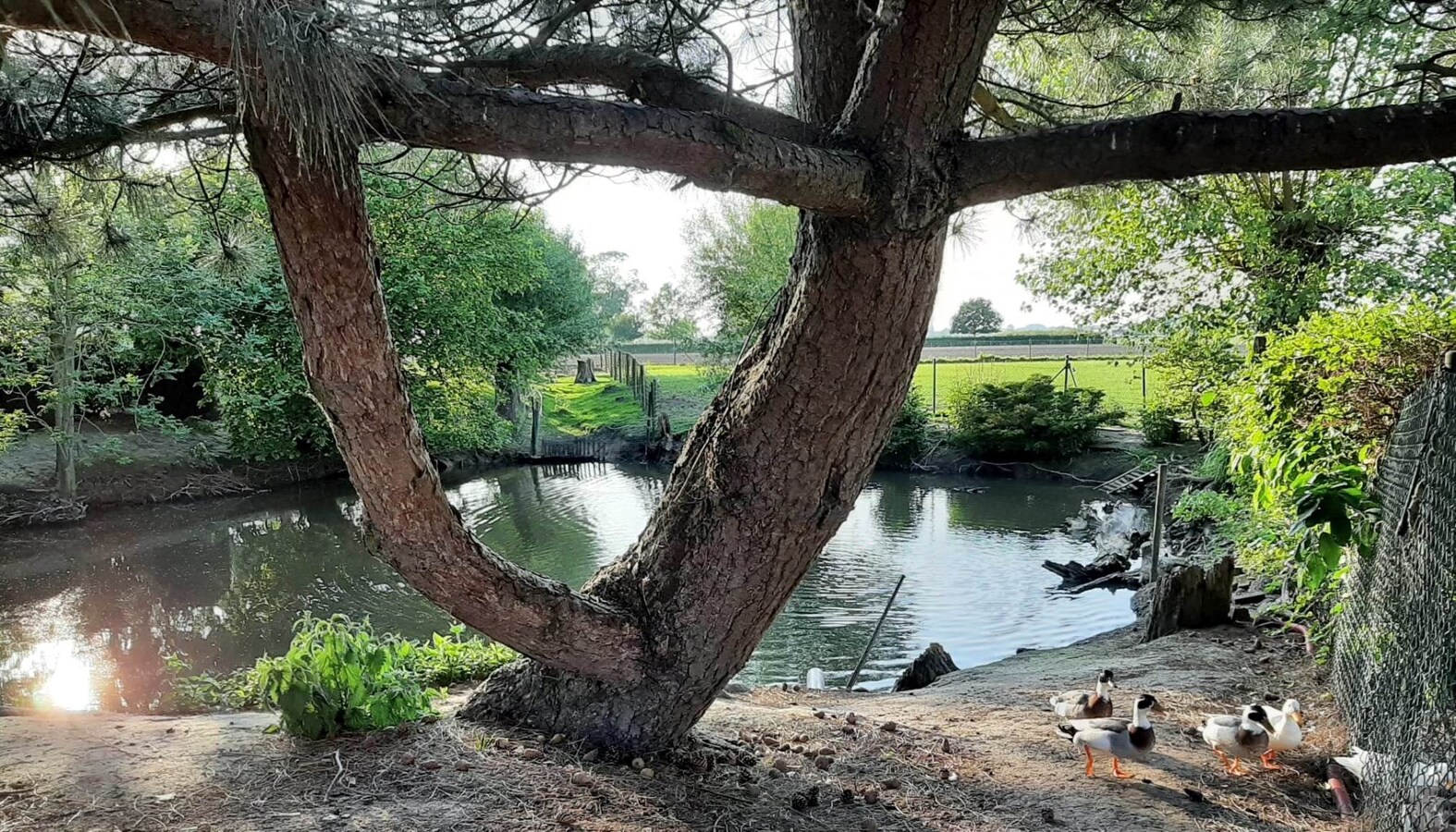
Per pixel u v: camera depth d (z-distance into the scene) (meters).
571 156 2.62
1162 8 4.00
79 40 2.98
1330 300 12.64
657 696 4.10
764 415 3.75
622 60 3.39
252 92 2.06
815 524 3.90
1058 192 4.98
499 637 3.88
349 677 4.16
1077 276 14.86
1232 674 6.71
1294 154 2.88
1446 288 12.15
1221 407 12.44
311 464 20.66
